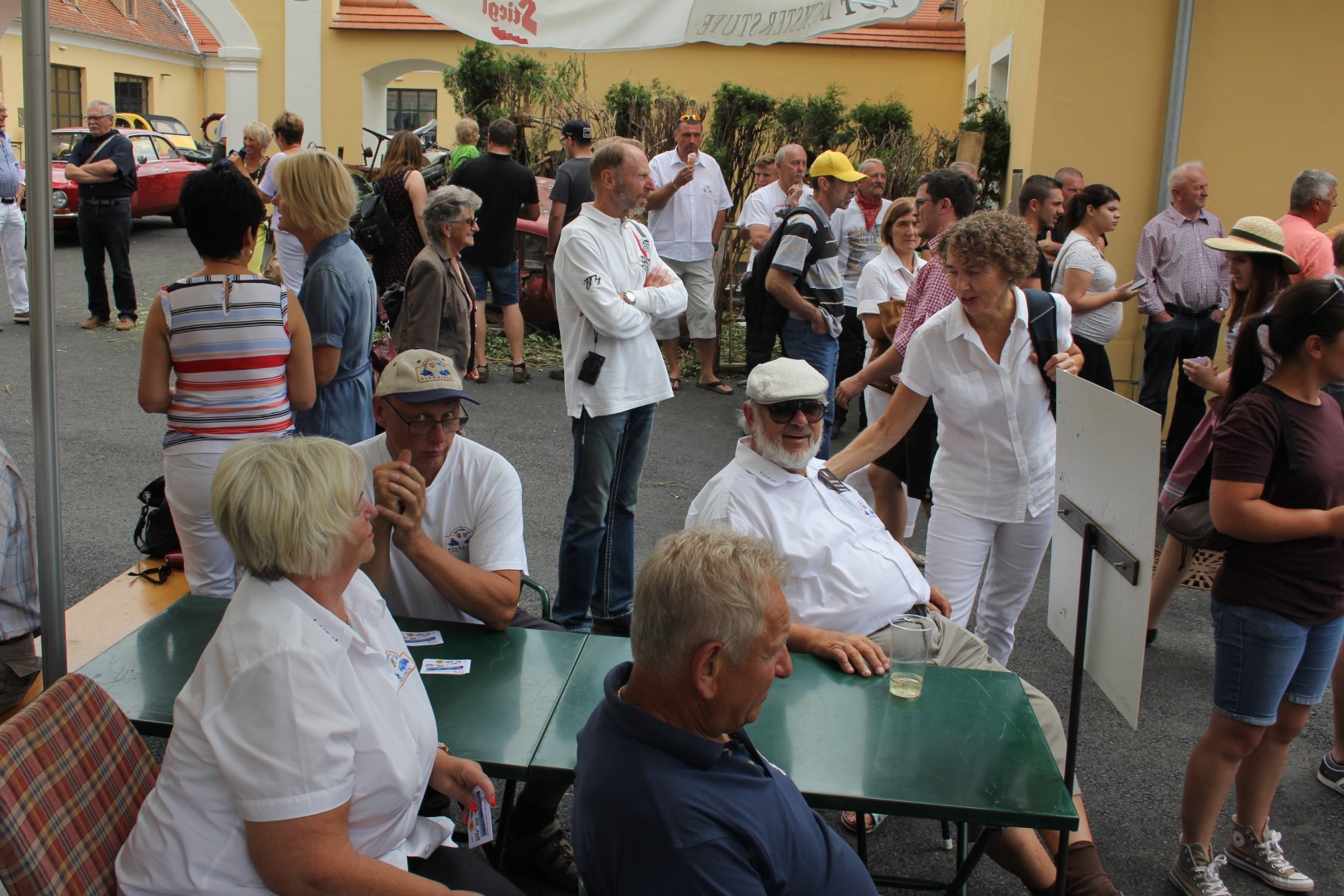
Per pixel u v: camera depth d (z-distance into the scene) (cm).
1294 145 768
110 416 709
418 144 682
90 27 2388
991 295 343
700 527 196
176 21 2741
